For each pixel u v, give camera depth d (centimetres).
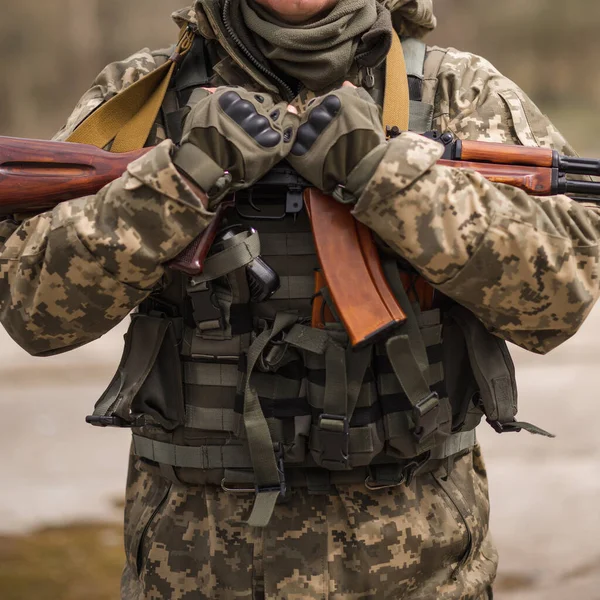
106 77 300
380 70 283
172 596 279
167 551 282
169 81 288
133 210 249
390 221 246
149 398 277
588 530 604
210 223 258
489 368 276
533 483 668
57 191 272
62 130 298
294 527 274
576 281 254
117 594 536
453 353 279
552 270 251
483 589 294
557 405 807
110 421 273
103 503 651
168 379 278
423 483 284
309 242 271
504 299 253
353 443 265
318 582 271
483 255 247
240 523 276
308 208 263
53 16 3195
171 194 247
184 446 279
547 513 626
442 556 280
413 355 262
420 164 245
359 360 263
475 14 3653
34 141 274
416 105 281
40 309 259
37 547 590
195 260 255
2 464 707
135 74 299
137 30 3278
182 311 279
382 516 274
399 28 291
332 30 269
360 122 248
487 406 276
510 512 630
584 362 928
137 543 291
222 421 274
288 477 274
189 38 289
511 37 3619
